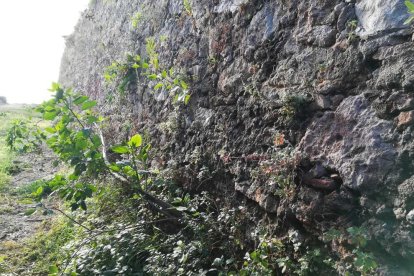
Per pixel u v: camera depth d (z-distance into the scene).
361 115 2.00
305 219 2.20
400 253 1.68
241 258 2.76
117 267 3.04
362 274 1.79
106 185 4.35
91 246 3.56
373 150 1.87
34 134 5.50
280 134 2.49
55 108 2.95
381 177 1.81
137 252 3.20
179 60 4.10
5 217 5.12
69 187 3.00
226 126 3.13
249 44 2.99
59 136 3.00
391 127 1.84
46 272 3.65
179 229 3.42
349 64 2.11
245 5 3.08
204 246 2.92
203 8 3.72
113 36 6.88
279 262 2.27
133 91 5.45
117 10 6.88
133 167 3.25
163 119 4.36
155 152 4.38
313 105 2.32
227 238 2.92
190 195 3.55
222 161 3.13
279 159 2.40
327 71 2.25
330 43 2.28
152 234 3.59
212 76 3.48
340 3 2.24
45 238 4.37
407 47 1.82
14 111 15.38
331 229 1.99
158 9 4.89
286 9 2.69
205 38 3.68
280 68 2.63
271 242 2.38
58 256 3.80
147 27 5.21
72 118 3.00
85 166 2.95
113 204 4.25
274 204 2.48
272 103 2.61
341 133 2.09
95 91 8.00
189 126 3.74
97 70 7.98
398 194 1.73
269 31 2.80
